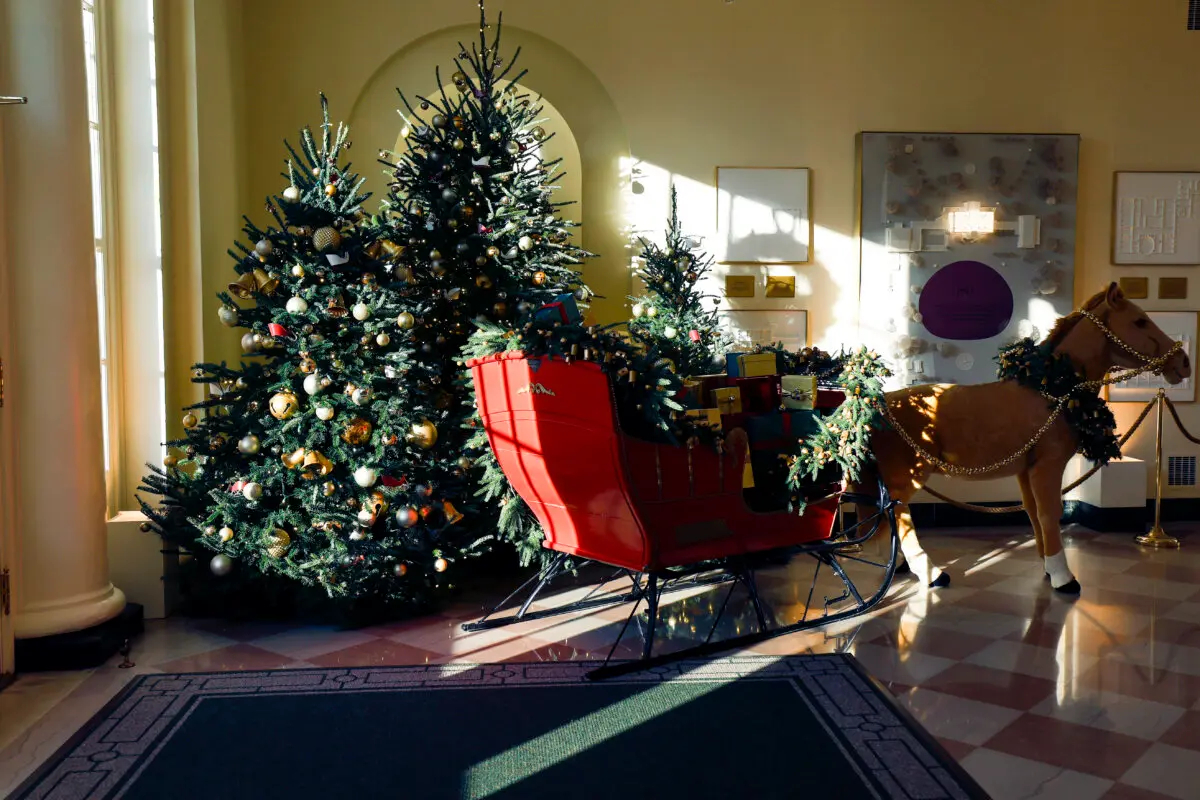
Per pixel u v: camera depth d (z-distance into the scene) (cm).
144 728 362
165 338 545
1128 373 572
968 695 396
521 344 418
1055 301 759
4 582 418
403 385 486
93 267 452
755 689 400
